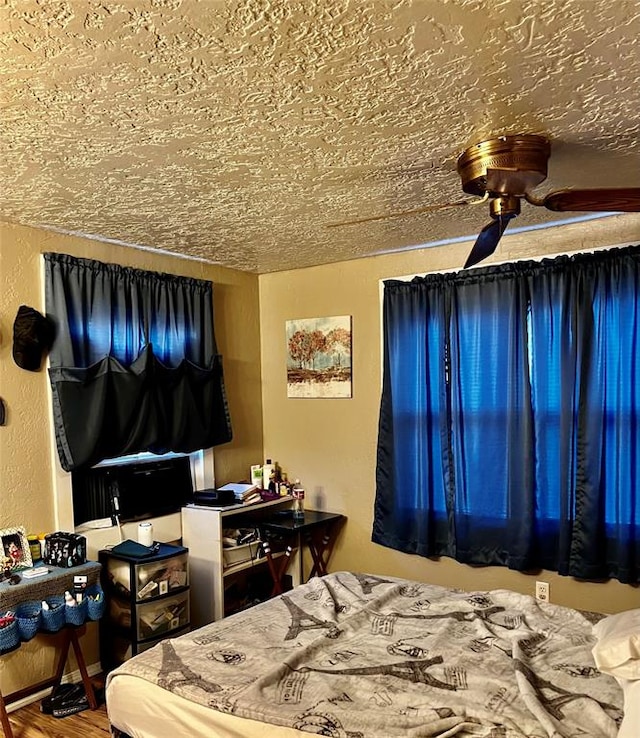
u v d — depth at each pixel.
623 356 2.91
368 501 3.85
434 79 1.57
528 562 3.13
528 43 1.40
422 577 3.59
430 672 1.89
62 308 3.00
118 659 3.05
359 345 3.89
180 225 2.98
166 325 3.54
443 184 2.43
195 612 3.51
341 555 3.98
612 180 2.42
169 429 3.48
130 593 2.93
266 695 1.76
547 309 3.13
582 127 1.90
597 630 2.03
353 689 1.80
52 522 2.98
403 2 1.24
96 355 3.16
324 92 1.63
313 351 4.09
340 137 1.93
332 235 3.24
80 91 1.59
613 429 2.96
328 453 4.04
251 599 3.89
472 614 2.35
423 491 3.48
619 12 1.28
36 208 2.65
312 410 4.11
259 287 4.39
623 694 1.69
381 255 3.78
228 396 4.10
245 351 4.25
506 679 1.82
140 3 1.23
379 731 1.57
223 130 1.86
